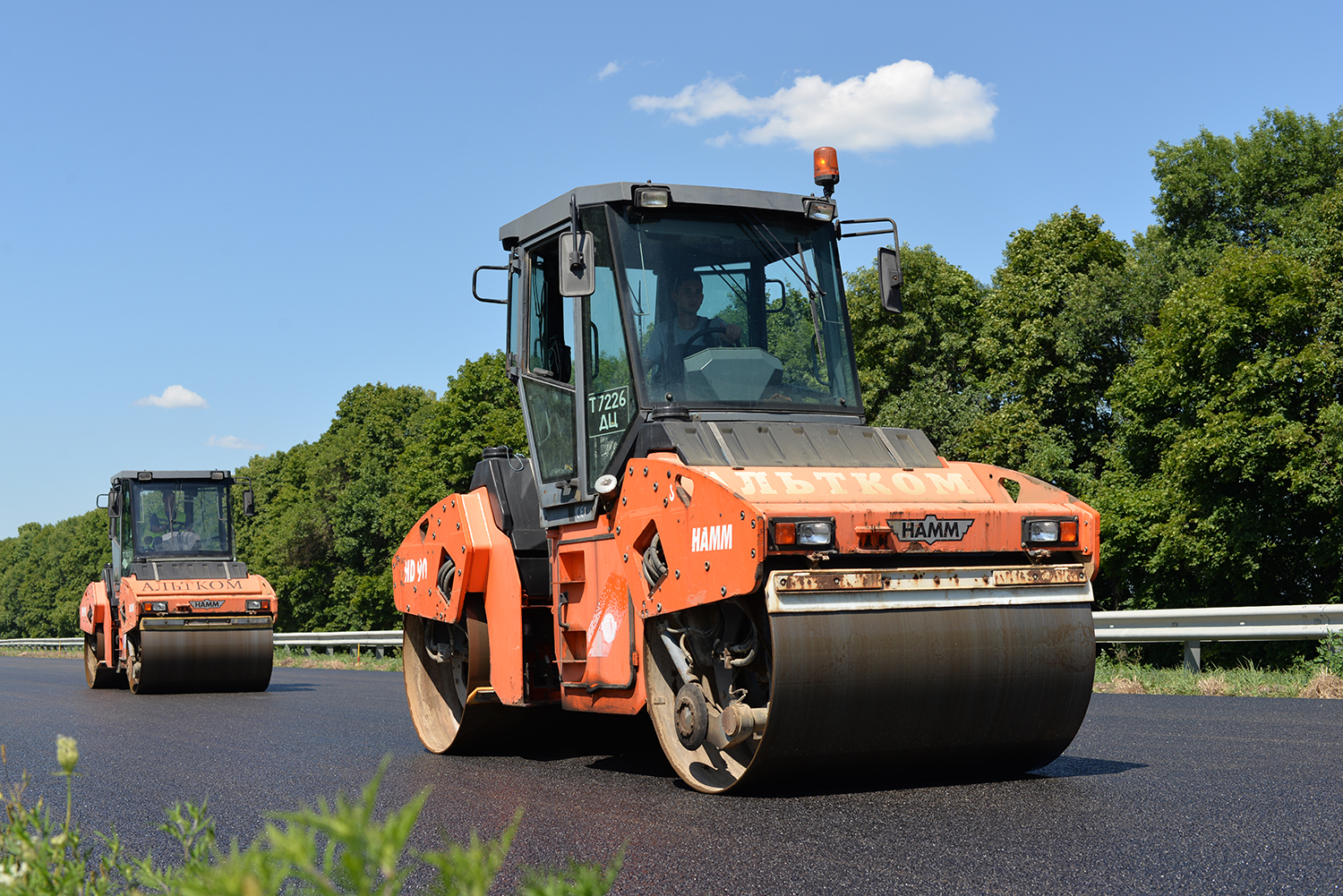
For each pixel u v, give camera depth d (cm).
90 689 1738
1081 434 3678
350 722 990
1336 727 688
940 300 4047
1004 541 525
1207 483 2705
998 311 3847
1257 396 2669
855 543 491
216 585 1605
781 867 377
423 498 5000
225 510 1766
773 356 612
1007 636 513
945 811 463
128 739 884
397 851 102
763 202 630
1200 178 3888
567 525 625
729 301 614
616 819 472
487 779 614
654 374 581
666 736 550
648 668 554
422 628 794
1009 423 3475
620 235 603
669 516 531
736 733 484
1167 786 505
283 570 6594
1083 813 450
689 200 616
